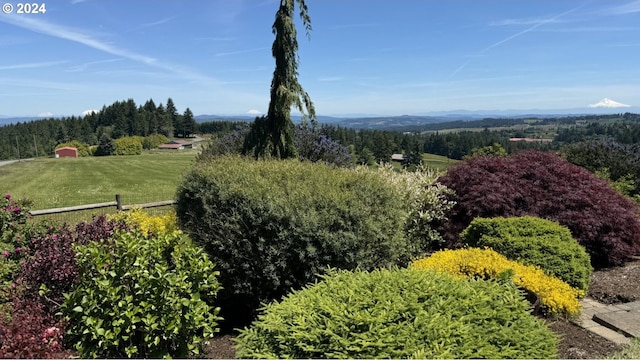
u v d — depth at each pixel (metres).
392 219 3.97
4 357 2.41
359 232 3.65
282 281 3.73
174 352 3.09
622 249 5.32
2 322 2.76
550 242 4.42
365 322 2.00
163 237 3.29
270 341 2.11
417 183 6.12
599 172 8.77
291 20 8.01
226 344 3.51
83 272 3.00
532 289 3.61
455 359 1.81
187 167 5.21
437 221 6.07
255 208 3.68
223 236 3.83
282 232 3.58
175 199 5.00
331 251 3.58
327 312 2.12
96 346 2.87
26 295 3.27
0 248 4.30
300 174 4.23
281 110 7.89
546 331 2.15
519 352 1.91
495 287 2.52
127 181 22.77
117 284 2.93
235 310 4.23
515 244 4.41
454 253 4.19
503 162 6.36
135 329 2.96
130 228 4.53
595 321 3.72
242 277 3.84
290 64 8.15
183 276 2.95
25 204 5.06
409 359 1.76
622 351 3.02
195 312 2.97
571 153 9.62
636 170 8.92
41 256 3.47
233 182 4.03
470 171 6.22
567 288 3.85
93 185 20.84
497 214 5.58
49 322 2.97
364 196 3.87
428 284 2.39
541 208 5.62
